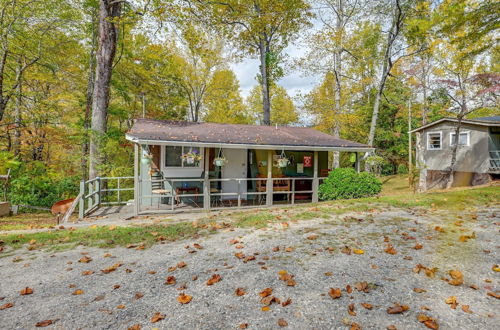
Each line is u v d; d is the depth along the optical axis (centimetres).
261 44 1770
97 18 1386
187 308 255
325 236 462
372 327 220
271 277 315
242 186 1005
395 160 2459
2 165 1097
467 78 1373
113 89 1562
